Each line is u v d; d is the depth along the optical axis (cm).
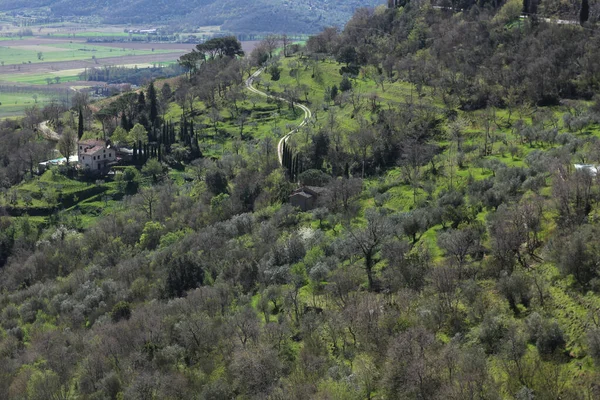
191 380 10206
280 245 14888
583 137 18075
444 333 9644
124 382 10625
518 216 11781
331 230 16000
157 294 14825
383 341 9538
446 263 11538
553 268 10281
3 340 14000
